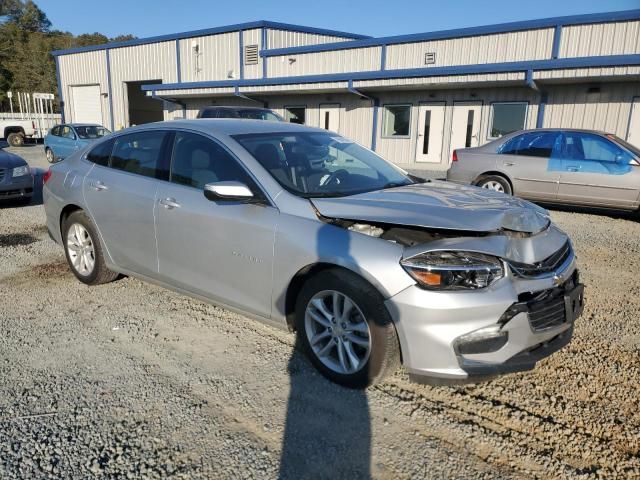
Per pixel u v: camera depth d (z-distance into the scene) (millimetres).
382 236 2994
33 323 4062
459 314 2705
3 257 5879
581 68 14734
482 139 18172
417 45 19922
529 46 17312
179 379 3236
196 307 4406
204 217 3631
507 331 2773
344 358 3107
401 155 20062
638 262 6012
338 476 2422
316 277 3125
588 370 3406
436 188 3764
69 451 2564
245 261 3443
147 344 3713
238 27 25875
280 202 3344
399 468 2479
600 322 4203
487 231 2859
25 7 80812
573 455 2584
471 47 18594
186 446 2613
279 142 3900
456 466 2496
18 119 30875
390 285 2803
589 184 8555
